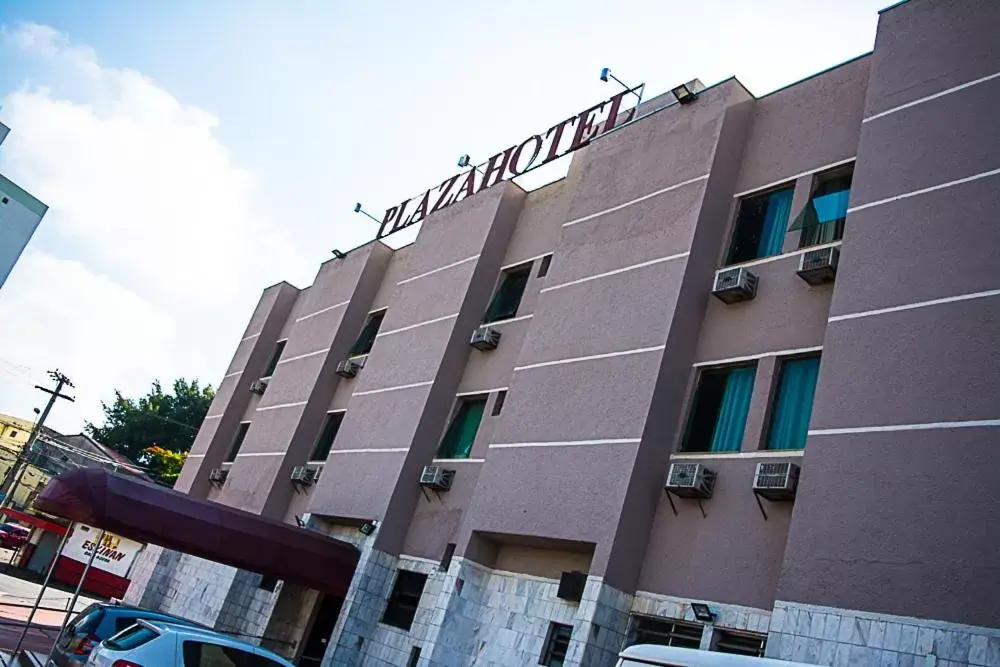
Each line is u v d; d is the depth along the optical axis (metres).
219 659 10.55
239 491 26.80
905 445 10.60
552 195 21.80
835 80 15.48
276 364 31.27
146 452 63.75
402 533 19.67
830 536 10.76
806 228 14.51
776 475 12.29
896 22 13.84
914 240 11.81
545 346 17.22
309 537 19.66
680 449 14.49
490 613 16.02
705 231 15.62
